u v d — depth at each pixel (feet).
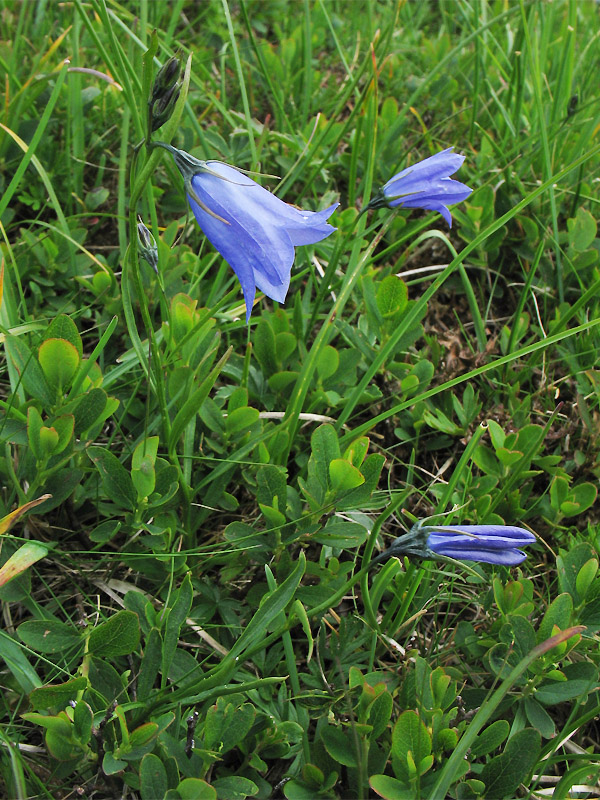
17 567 0.74
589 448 0.98
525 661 0.70
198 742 0.74
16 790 0.72
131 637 0.74
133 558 0.84
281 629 0.75
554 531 0.93
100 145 1.14
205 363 0.88
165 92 0.69
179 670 0.77
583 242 1.09
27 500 0.82
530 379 1.05
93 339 1.00
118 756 0.71
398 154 1.22
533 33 1.34
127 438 0.93
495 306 1.13
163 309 0.87
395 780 0.73
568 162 1.19
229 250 0.73
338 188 1.22
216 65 1.42
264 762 0.76
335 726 0.76
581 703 0.78
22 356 0.86
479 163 1.19
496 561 0.72
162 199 1.10
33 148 0.91
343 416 0.92
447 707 0.77
